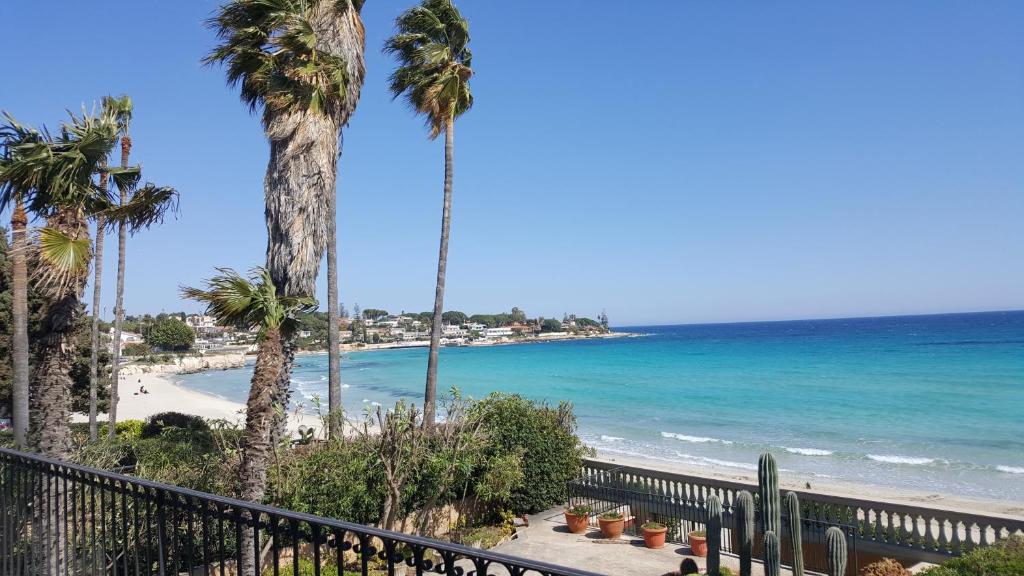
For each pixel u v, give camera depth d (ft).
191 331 508.12
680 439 122.72
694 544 41.63
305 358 573.33
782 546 40.60
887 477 87.56
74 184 27.53
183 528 23.71
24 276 31.89
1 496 20.40
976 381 189.57
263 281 27.89
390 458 40.27
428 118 69.21
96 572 17.10
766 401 169.27
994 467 91.04
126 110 71.10
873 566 32.65
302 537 11.18
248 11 36.52
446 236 65.41
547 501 51.34
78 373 88.43
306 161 36.76
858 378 211.00
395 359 494.18
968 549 34.58
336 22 41.22
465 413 47.91
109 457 36.24
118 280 76.95
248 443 27.94
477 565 8.74
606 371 288.30
